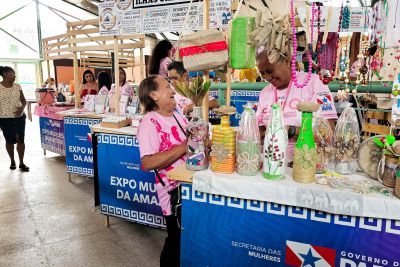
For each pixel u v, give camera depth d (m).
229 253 1.21
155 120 1.58
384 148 1.06
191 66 1.36
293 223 1.09
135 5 2.55
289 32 1.27
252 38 1.26
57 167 4.79
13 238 2.55
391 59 2.10
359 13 2.45
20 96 4.49
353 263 1.03
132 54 6.24
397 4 1.97
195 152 1.24
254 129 1.15
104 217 2.97
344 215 1.02
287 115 1.52
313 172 1.08
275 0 1.41
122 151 2.62
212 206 1.21
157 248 2.41
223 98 2.95
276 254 1.13
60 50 5.56
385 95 1.88
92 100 4.25
